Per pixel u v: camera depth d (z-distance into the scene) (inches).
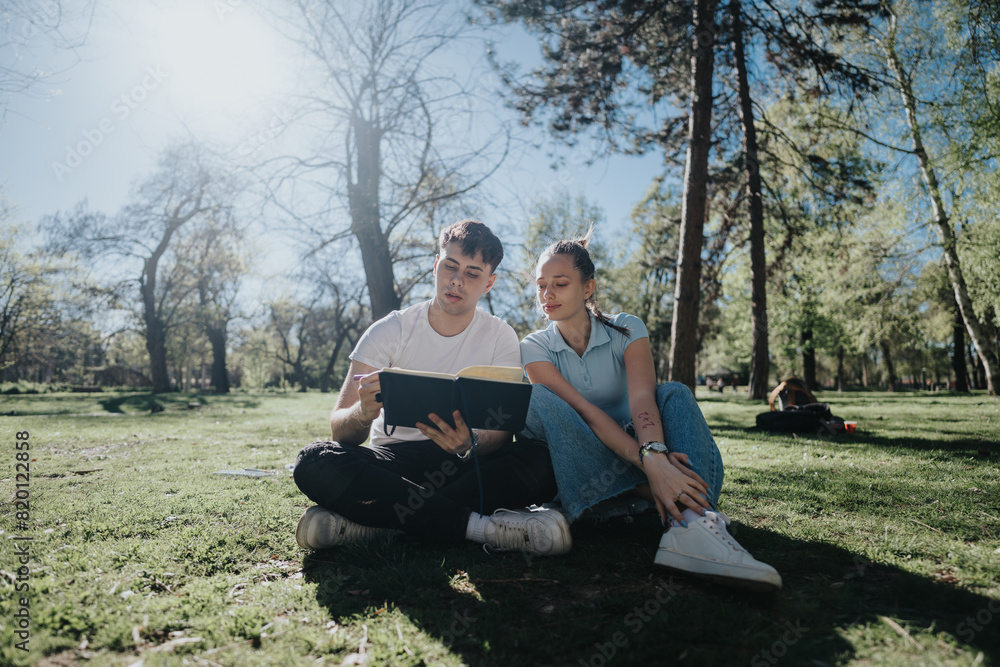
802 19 387.2
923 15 409.4
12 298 1105.4
